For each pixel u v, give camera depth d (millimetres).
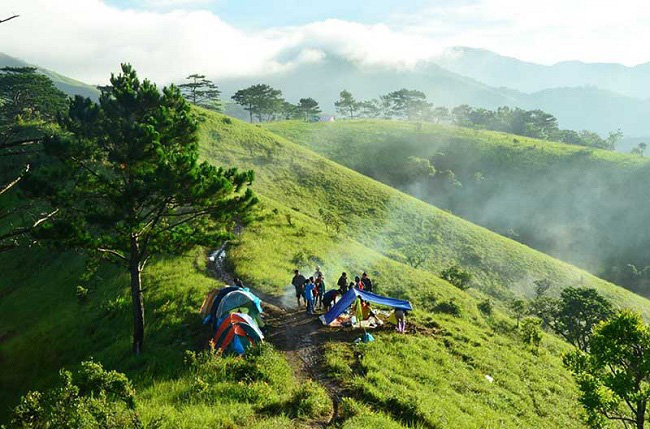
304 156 93562
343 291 25641
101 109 20578
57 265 40406
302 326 23203
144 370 18484
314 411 14508
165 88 22203
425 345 23266
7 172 51125
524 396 21641
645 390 18375
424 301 38156
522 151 151500
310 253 38719
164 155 19234
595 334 20312
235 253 34156
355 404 15062
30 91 92000
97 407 10836
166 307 24953
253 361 17609
